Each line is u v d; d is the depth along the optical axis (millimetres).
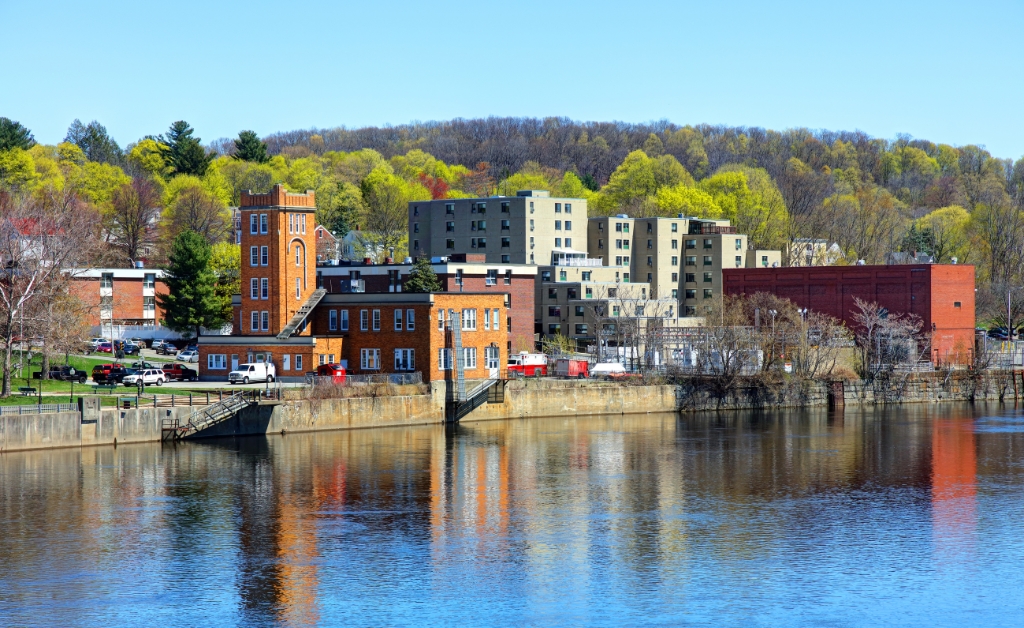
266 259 160125
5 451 120625
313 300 160625
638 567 84625
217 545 89125
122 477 111375
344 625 73125
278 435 136750
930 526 96562
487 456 126312
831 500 106188
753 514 100500
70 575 81875
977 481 115312
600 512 100625
